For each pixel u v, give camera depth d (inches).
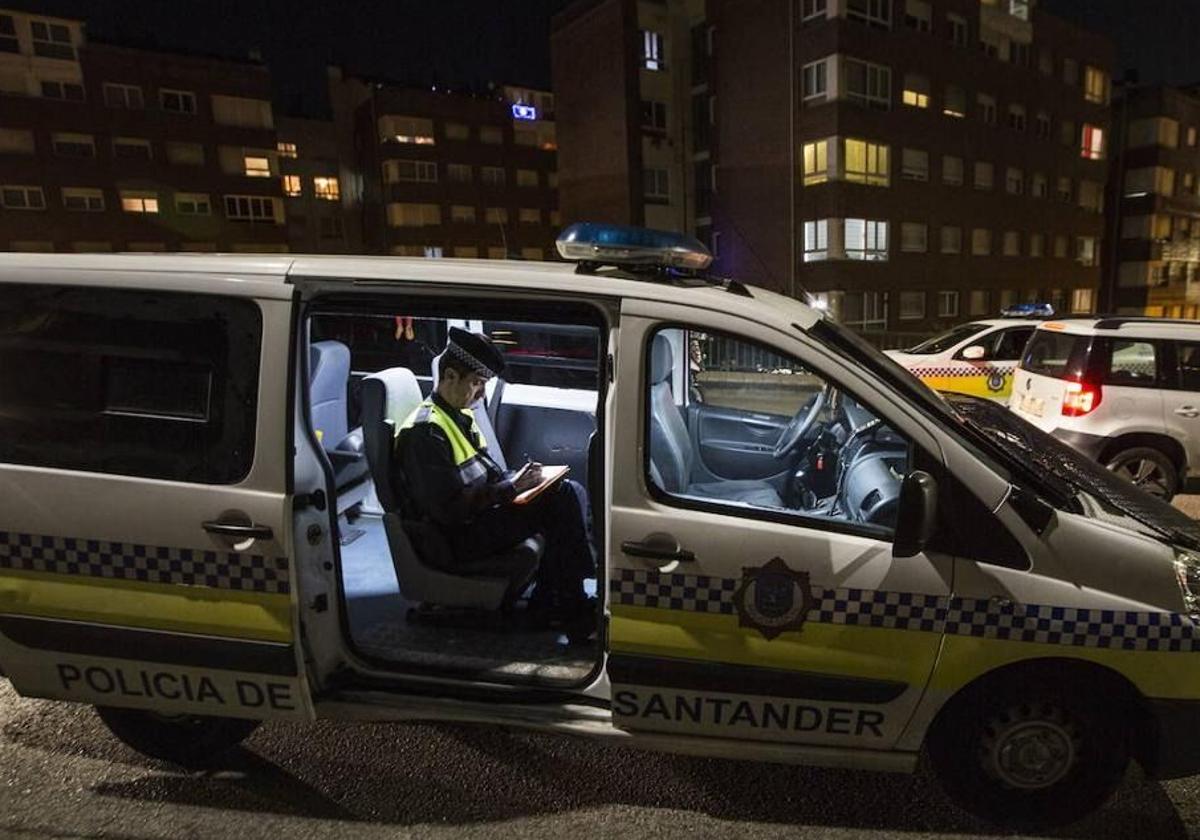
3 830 99.0
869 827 99.9
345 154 2080.5
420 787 107.9
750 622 91.3
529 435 174.1
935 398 98.7
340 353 150.8
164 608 97.2
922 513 82.6
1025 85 1278.3
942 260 1192.2
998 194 1264.8
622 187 1270.9
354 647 106.4
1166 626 88.4
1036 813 98.4
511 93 2033.7
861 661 91.3
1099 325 239.9
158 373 96.1
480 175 1993.1
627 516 91.4
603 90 1278.3
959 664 90.6
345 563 141.3
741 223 1184.8
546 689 103.0
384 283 95.9
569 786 108.1
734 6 1138.0
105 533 96.5
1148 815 101.9
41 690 102.7
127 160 1467.8
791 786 108.2
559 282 94.6
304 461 98.2
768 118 1116.5
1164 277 1578.5
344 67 2064.5
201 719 111.8
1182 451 231.6
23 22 1343.5
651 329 92.5
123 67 1449.3
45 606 99.3
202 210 1566.2
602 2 1256.2
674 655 93.3
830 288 1072.2
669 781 109.2
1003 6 1218.6
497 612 120.0
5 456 98.6
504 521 116.8
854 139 1047.6
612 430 92.0
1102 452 236.8
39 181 1382.9
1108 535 90.3
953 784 100.1
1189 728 90.9
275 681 97.9
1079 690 93.5
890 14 1060.5
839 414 131.4
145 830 99.3
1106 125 1460.4
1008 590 88.7
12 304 98.0
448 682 104.5
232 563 94.9
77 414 97.2
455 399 121.3
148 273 97.0
